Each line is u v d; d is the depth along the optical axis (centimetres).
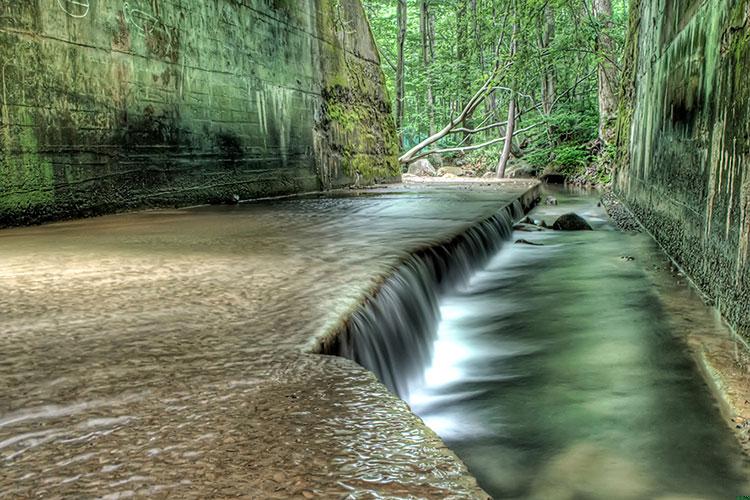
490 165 2730
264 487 146
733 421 319
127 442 172
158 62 970
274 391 211
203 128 1079
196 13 1056
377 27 3516
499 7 2142
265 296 351
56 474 153
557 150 2397
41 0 770
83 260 481
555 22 2450
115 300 345
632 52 1366
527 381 391
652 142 951
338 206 1020
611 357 425
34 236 637
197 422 185
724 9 497
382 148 1845
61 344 265
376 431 178
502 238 927
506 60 2112
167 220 795
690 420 327
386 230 682
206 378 223
